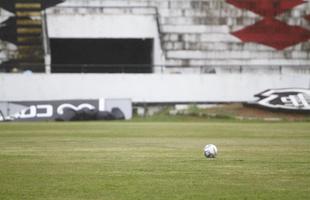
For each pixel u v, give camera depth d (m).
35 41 154.00
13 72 148.25
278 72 157.75
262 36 160.00
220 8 159.38
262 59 159.00
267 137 80.00
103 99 134.75
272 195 34.62
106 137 79.00
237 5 160.00
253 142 71.38
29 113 131.75
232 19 159.50
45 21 153.62
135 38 155.88
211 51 157.50
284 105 136.12
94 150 60.31
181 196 34.31
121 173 43.38
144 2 157.88
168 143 69.38
